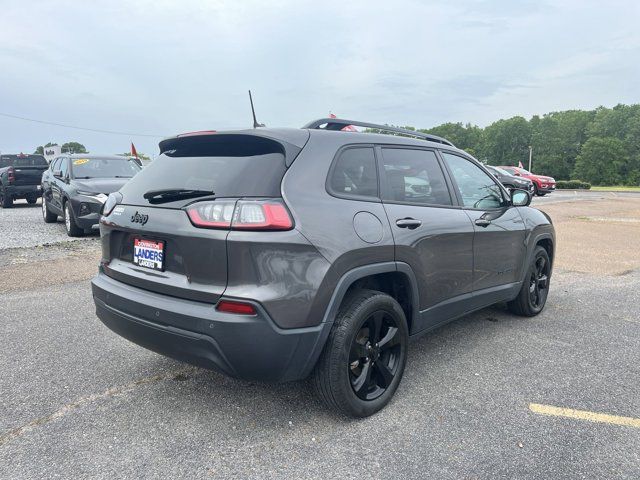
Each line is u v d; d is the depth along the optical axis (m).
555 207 19.23
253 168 2.75
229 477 2.45
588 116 116.81
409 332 3.45
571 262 8.42
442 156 3.94
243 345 2.52
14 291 5.88
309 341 2.68
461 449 2.70
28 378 3.54
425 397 3.31
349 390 2.88
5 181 16.42
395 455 2.64
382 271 3.03
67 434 2.82
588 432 2.88
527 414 3.09
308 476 2.46
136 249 3.07
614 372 3.74
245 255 2.52
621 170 101.12
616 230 12.63
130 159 11.32
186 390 3.38
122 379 3.54
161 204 2.89
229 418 3.01
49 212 12.10
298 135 2.95
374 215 3.06
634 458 2.63
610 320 5.09
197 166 2.99
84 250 8.41
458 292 3.84
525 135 119.50
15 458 2.58
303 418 3.02
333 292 2.74
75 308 5.24
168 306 2.71
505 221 4.41
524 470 2.51
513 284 4.65
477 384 3.52
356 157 3.17
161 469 2.50
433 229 3.46
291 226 2.61
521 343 4.37
